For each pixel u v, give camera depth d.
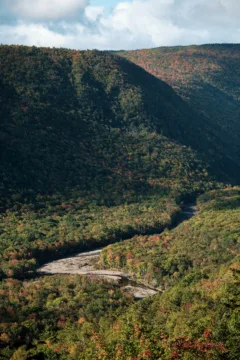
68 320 80.81
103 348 58.84
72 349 66.81
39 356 68.81
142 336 57.28
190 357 47.97
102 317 79.56
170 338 55.16
